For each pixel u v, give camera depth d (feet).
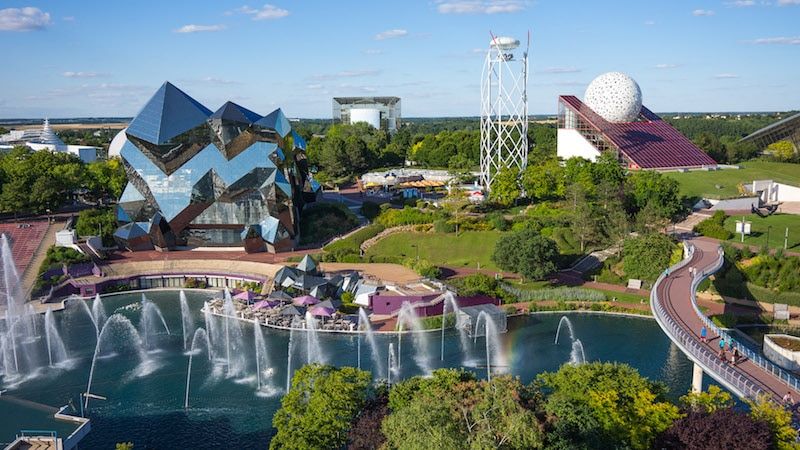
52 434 172.76
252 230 434.30
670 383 246.68
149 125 423.64
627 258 373.40
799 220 458.09
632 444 164.45
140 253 442.50
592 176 499.51
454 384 181.47
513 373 259.80
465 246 428.15
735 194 521.24
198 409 231.30
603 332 307.58
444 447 135.44
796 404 173.37
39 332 319.27
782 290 344.28
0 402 194.29
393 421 150.71
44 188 475.31
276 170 427.33
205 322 332.19
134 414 228.22
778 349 272.72
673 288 292.40
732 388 188.14
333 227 480.64
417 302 327.67
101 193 552.41
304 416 180.24
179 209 439.63
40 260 408.26
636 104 653.30
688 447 156.87
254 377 259.19
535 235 367.25
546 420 161.07
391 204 547.08
